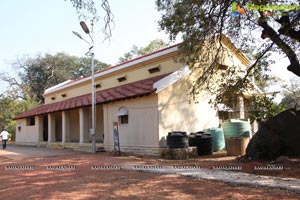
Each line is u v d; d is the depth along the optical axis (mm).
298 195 7047
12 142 35781
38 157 16422
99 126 23344
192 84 16984
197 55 13422
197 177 9422
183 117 16562
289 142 11938
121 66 21719
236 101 13742
